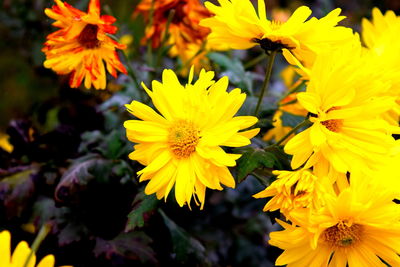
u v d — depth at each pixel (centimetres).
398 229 38
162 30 53
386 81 42
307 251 40
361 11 84
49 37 44
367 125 39
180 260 48
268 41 41
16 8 73
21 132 52
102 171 48
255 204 63
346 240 40
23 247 37
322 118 39
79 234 48
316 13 90
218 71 54
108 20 43
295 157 39
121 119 55
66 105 57
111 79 54
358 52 39
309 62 42
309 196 38
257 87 67
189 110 40
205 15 51
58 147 52
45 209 49
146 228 48
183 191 39
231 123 39
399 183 38
